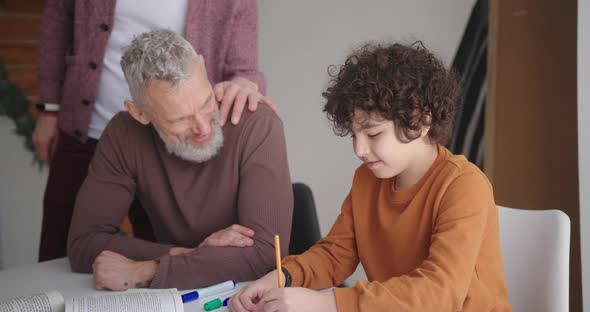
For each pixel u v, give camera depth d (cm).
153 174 137
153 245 124
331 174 272
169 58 116
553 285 107
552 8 197
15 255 328
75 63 167
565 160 196
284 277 103
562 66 195
